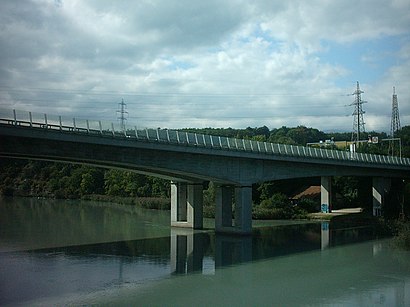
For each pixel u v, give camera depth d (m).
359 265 42.22
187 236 62.66
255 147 65.38
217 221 66.88
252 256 46.91
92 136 48.44
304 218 93.19
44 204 130.38
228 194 67.56
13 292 30.19
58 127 45.91
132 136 51.94
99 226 72.06
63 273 36.34
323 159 76.75
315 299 30.00
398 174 100.31
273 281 35.38
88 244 52.31
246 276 37.12
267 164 68.50
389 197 97.75
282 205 96.25
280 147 69.31
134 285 33.06
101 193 165.88
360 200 113.44
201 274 37.53
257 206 98.19
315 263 43.16
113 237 59.12
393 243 56.56
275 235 65.31
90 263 40.78
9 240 54.03
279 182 115.88
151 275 36.62
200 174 60.12
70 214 94.56
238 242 57.50
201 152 58.38
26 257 43.03
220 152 60.31
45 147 46.38
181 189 75.12
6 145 43.94
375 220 85.00
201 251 49.62
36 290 30.83
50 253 45.47
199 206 72.31
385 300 29.77
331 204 105.75
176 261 43.06
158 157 55.91
